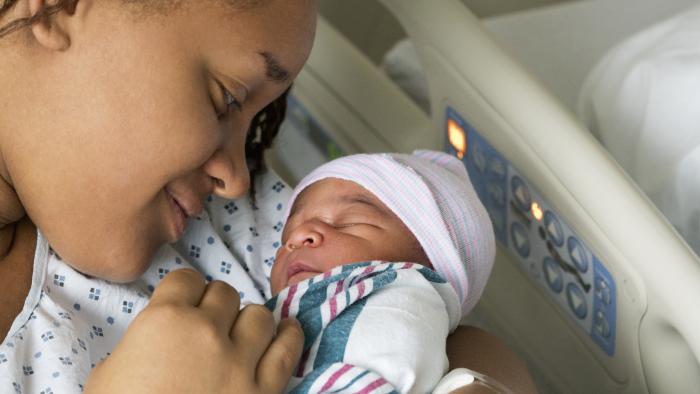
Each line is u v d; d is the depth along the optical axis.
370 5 2.38
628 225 1.19
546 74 1.89
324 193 1.25
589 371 1.43
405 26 1.50
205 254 1.33
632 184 1.23
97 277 1.18
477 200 1.28
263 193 1.42
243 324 0.95
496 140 1.40
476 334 1.22
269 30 1.04
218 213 1.38
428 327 1.06
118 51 1.00
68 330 1.11
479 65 1.37
